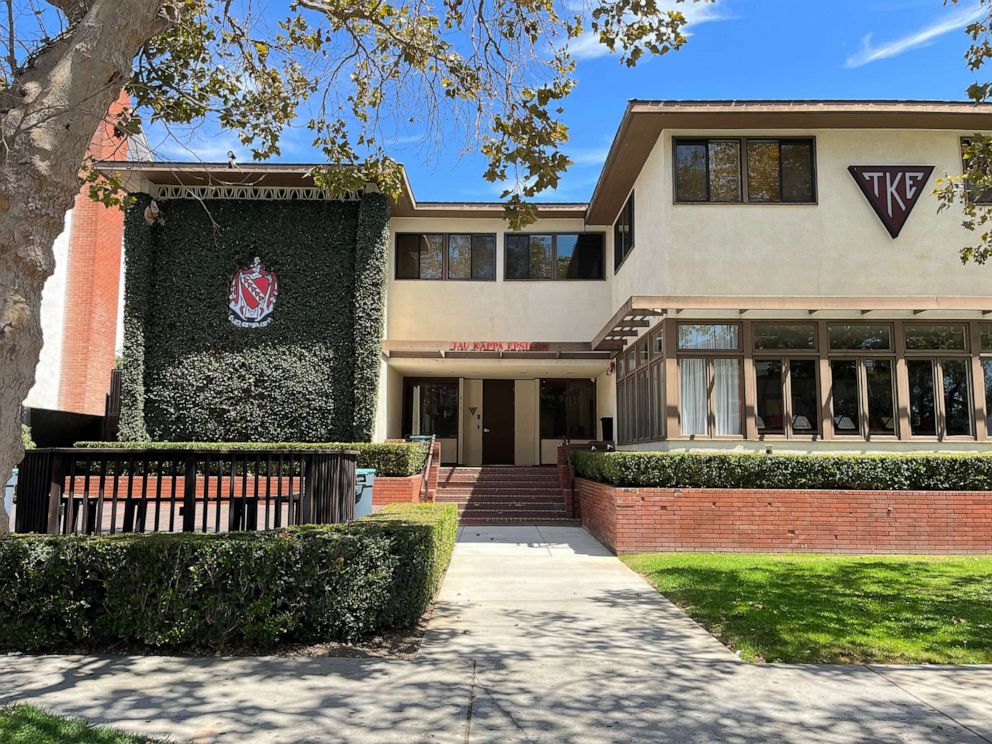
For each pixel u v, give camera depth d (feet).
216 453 23.98
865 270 43.98
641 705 15.75
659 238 45.24
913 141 44.98
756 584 28.63
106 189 29.43
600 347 57.98
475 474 59.06
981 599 25.91
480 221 64.95
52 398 63.82
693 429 42.55
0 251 18.70
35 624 19.17
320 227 58.85
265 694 16.07
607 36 25.59
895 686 17.15
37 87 19.52
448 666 18.33
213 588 19.47
